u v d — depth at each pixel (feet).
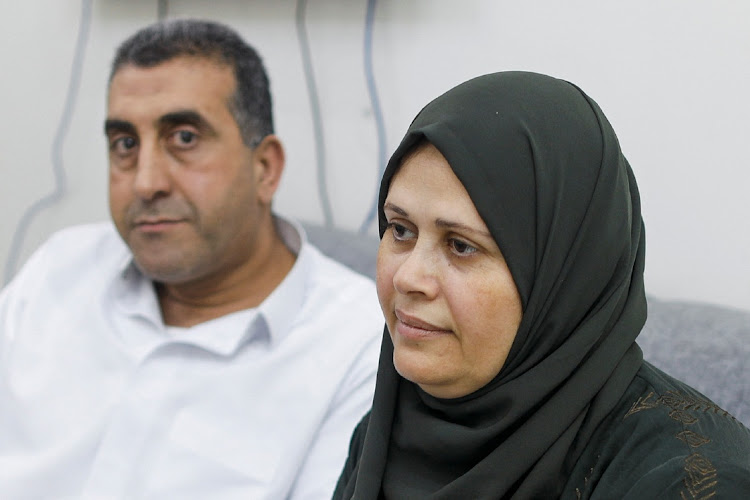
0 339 4.74
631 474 2.37
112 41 5.95
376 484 2.73
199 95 4.13
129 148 4.23
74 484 4.16
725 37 4.05
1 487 4.16
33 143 6.37
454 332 2.42
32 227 6.47
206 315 4.47
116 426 4.11
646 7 4.22
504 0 4.61
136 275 4.57
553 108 2.51
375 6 4.99
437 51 4.85
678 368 3.57
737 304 4.14
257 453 3.98
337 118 5.24
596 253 2.50
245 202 4.28
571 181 2.48
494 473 2.44
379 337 4.18
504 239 2.39
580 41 4.42
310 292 4.33
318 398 4.04
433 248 2.43
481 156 2.39
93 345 4.42
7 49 6.35
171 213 4.12
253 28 5.44
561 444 2.46
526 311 2.45
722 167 4.12
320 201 5.37
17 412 4.38
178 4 5.67
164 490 3.96
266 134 4.40
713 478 2.26
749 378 3.40
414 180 2.44
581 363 2.54
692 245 4.23
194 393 4.10
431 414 2.69
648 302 3.92
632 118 4.33
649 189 4.32
